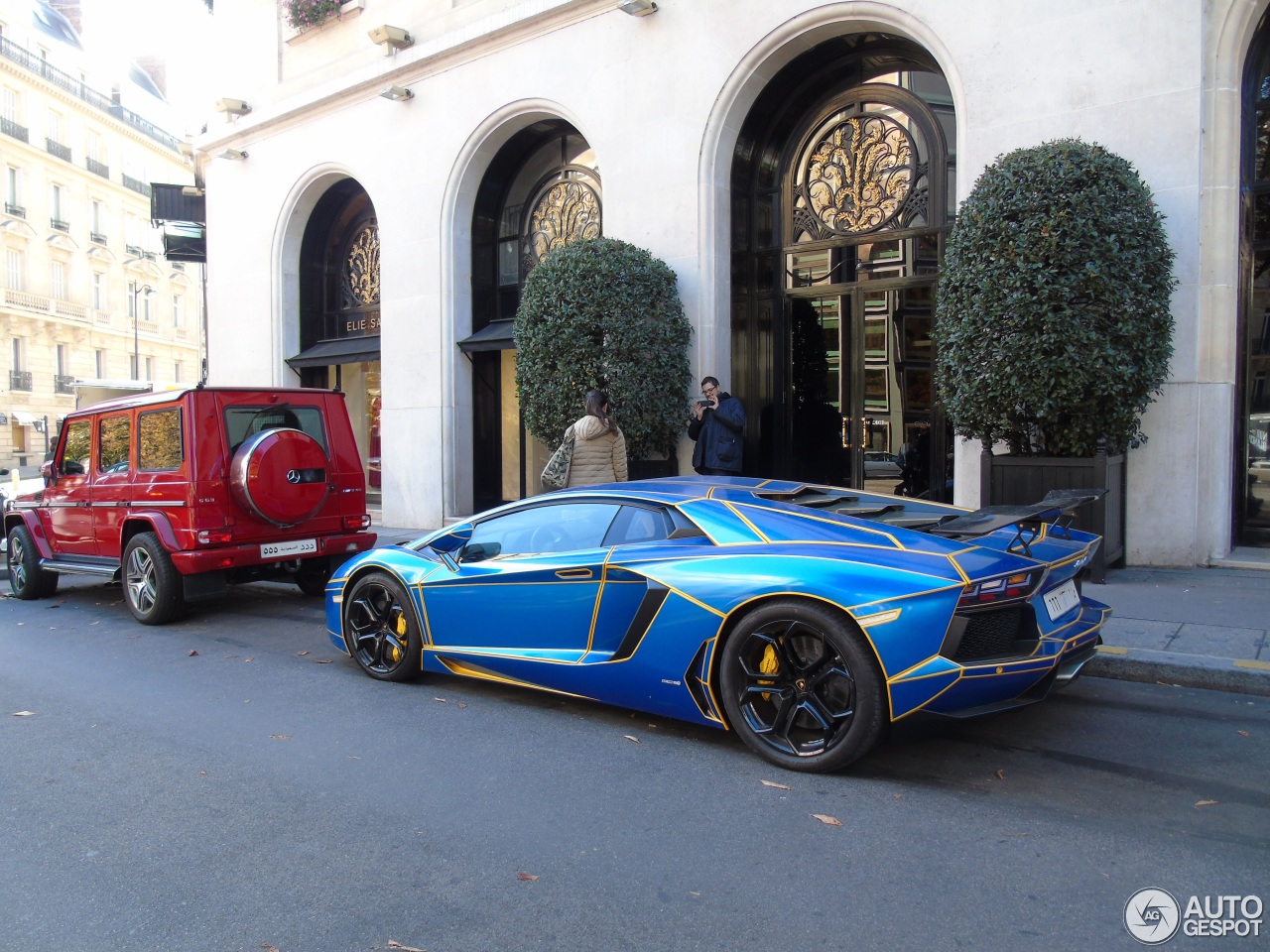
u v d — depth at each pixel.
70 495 8.27
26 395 45.53
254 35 15.53
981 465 7.19
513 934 2.58
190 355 59.56
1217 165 7.06
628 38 10.35
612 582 4.28
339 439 8.08
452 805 3.54
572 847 3.14
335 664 5.89
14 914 2.78
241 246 15.76
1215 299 7.09
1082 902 2.67
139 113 55.03
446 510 12.59
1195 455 7.17
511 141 12.28
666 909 2.70
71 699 5.24
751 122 9.95
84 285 49.28
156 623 7.33
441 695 5.09
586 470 8.16
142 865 3.09
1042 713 4.44
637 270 9.30
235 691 5.30
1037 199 6.62
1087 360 6.41
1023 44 7.73
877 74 9.40
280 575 7.91
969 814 3.31
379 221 13.38
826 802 3.45
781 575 3.73
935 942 2.48
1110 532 6.98
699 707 4.02
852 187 9.61
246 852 3.17
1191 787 3.51
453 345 12.57
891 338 9.34
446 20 12.50
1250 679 4.62
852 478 9.64
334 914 2.72
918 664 3.39
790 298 10.04
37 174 45.75
